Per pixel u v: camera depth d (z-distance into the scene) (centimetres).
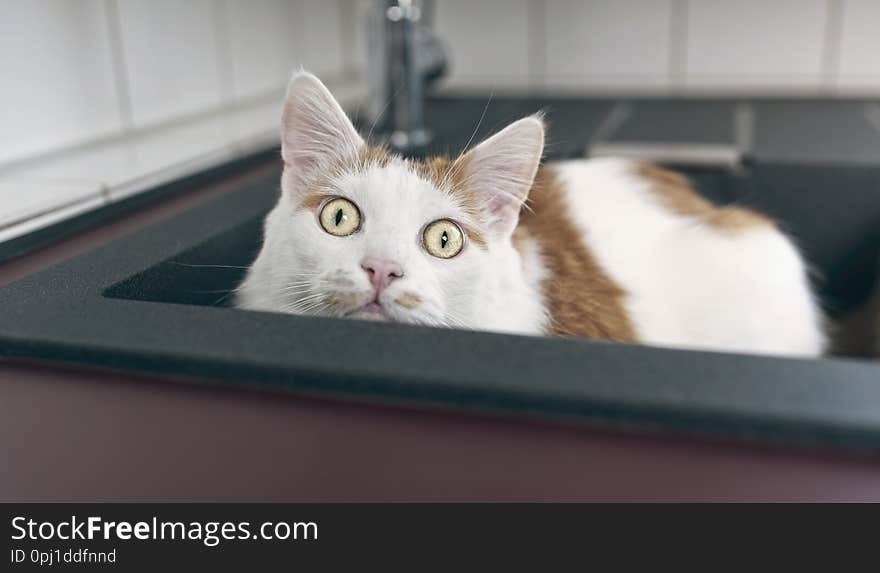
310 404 46
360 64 182
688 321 80
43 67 102
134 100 119
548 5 165
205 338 49
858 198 103
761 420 39
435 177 62
